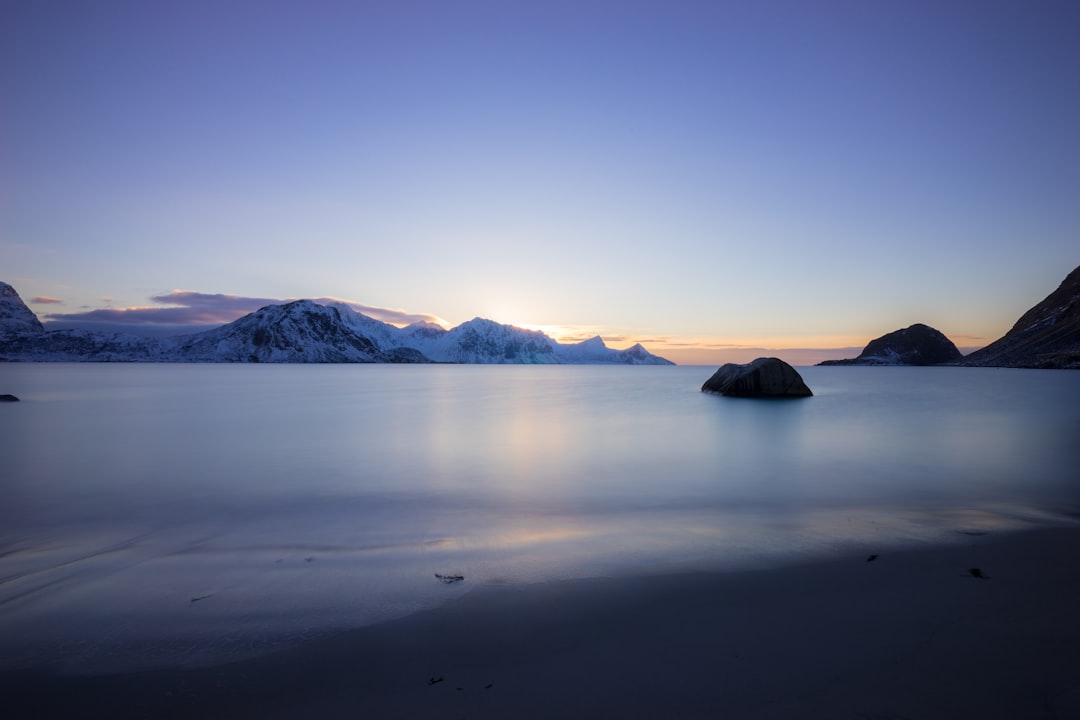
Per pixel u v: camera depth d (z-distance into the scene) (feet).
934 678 16.56
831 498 45.21
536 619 21.06
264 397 187.93
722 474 55.72
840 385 258.98
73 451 71.51
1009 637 19.15
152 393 205.57
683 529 34.94
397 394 210.38
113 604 23.20
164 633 20.47
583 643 19.08
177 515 40.52
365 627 20.63
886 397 170.09
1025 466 59.11
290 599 23.43
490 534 34.47
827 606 21.93
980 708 15.10
